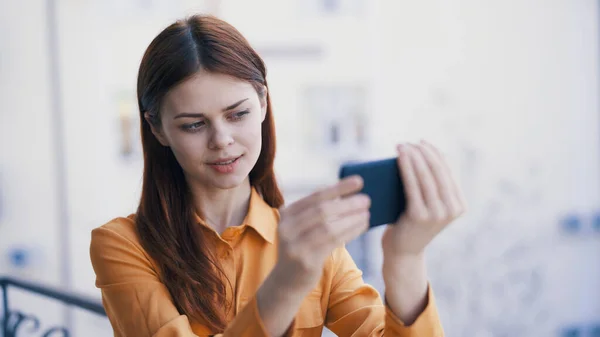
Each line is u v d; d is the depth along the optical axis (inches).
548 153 311.6
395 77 298.5
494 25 303.9
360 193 26.6
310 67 292.4
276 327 26.6
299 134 294.0
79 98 273.3
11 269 265.3
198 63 31.8
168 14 279.0
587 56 309.0
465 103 304.3
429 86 300.7
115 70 276.7
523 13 305.7
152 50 33.4
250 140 33.5
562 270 315.3
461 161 306.3
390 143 299.1
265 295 26.5
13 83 260.8
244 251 36.8
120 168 279.0
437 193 26.6
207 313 34.5
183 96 32.1
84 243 275.7
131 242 35.2
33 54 261.3
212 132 32.7
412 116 301.1
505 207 311.3
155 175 36.4
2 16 257.8
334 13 292.5
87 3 271.9
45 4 260.8
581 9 307.6
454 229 312.7
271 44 288.7
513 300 313.7
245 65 32.8
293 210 25.5
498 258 312.7
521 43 306.3
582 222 313.3
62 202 268.8
